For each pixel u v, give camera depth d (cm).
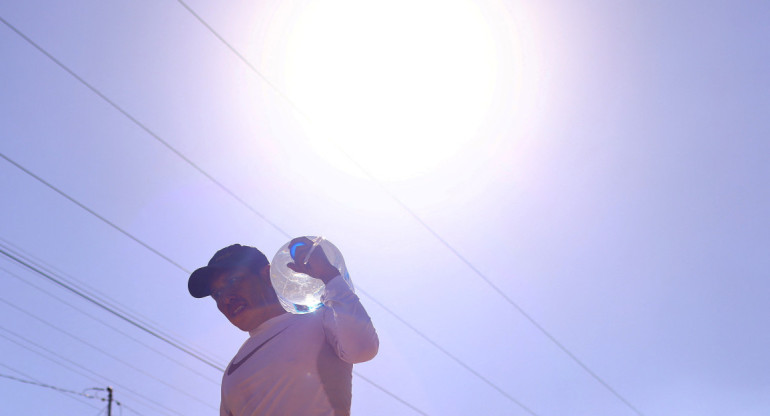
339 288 285
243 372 286
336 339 283
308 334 288
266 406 277
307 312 306
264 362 283
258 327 309
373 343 279
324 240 312
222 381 301
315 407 275
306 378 278
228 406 294
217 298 318
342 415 280
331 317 289
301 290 311
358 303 282
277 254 319
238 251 322
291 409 274
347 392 287
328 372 281
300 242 299
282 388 277
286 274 311
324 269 294
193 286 319
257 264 320
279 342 288
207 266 320
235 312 312
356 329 275
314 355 282
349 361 284
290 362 280
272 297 315
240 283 313
